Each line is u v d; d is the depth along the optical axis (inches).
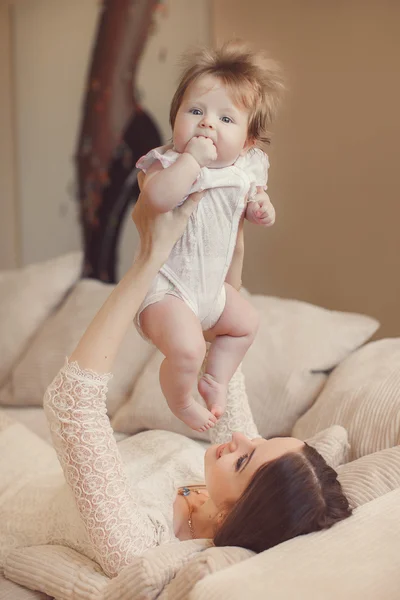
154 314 54.4
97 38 168.6
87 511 55.6
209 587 44.4
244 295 112.9
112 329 54.2
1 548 68.2
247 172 55.1
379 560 46.9
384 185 137.6
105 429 55.9
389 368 87.0
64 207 178.5
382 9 134.8
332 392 87.9
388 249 138.3
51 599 61.4
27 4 178.7
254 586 43.9
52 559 60.9
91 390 54.7
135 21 162.7
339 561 46.8
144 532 57.4
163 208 50.4
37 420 114.1
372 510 53.9
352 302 143.6
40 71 178.7
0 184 188.2
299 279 149.4
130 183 167.0
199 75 53.3
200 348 53.7
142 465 70.5
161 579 50.3
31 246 185.5
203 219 53.6
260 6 147.9
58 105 176.9
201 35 154.8
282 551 48.5
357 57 138.4
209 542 55.8
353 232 142.0
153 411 100.8
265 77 54.5
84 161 173.6
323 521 51.6
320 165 144.5
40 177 181.8
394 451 64.2
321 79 142.7
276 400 96.7
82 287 130.3
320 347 100.8
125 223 168.7
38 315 130.9
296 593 43.2
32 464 80.4
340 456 73.1
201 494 65.1
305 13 143.0
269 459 54.1
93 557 61.4
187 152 50.6
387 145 136.6
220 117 52.5
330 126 142.6
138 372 111.3
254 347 102.0
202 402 95.9
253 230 153.8
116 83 166.9
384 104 136.3
